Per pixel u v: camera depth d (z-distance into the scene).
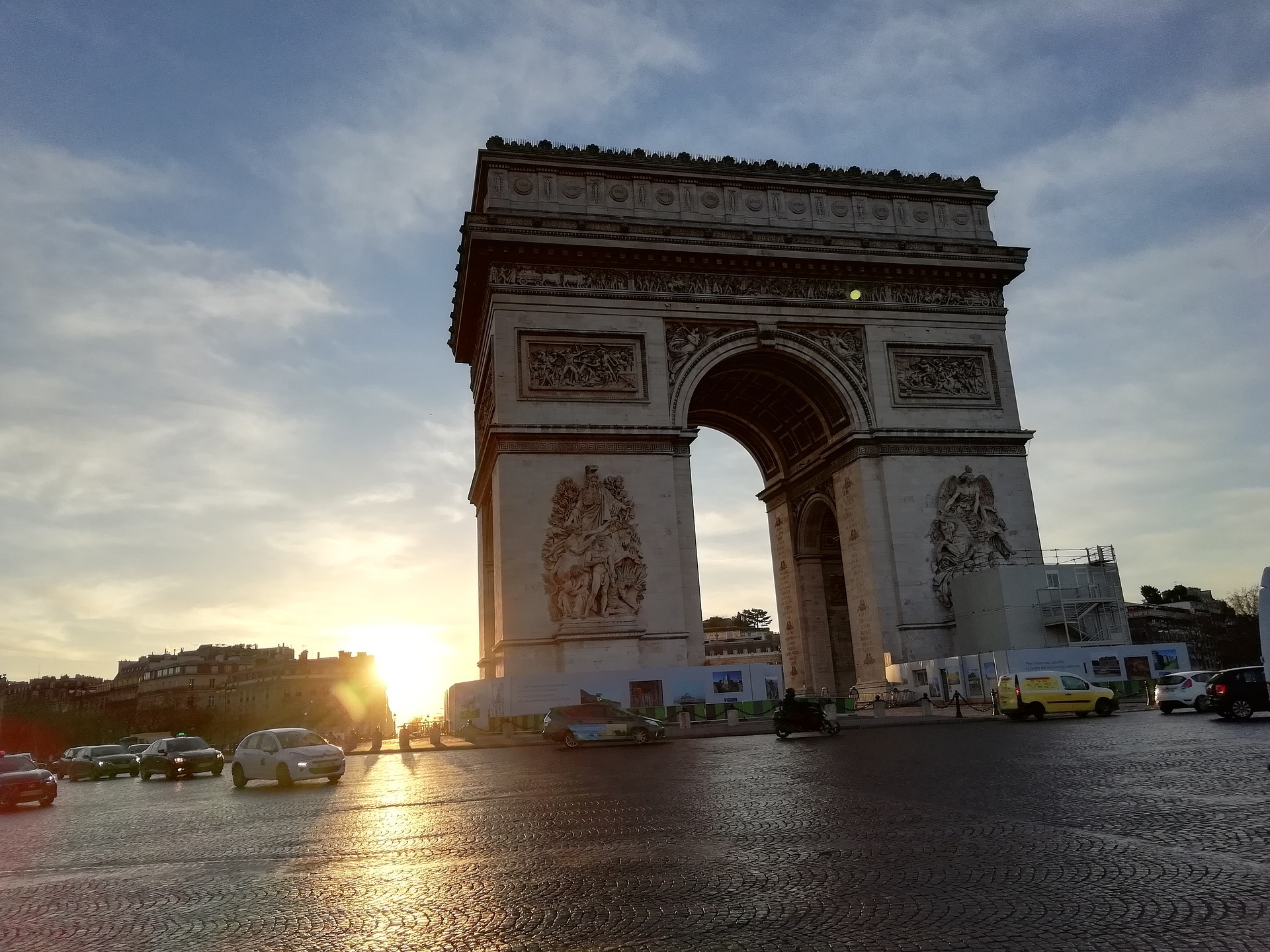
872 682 73.12
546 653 65.38
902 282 78.62
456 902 14.44
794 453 88.19
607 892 14.50
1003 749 34.75
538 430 68.25
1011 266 79.75
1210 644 173.00
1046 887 13.27
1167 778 23.97
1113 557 73.38
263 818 28.70
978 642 70.56
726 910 13.05
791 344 75.31
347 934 12.92
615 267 72.75
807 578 87.75
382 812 27.58
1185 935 10.79
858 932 11.62
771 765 34.50
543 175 73.56
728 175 76.75
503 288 70.31
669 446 70.62
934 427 76.38
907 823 19.23
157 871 19.53
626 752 46.94
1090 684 55.66
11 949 13.25
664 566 68.44
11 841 27.59
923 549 73.56
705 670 65.31
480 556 88.56
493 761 47.00
